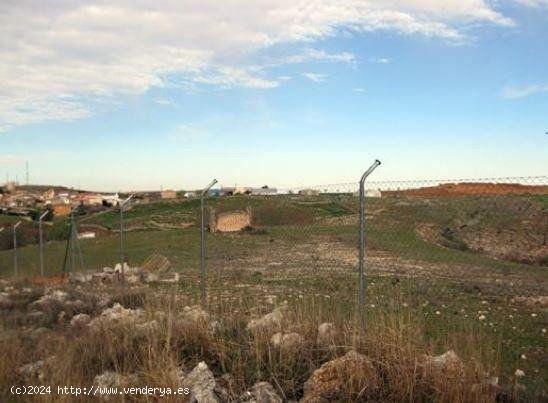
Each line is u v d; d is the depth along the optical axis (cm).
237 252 1700
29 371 723
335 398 575
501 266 952
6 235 3575
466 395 547
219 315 895
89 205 5644
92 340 786
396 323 695
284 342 699
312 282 1384
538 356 789
